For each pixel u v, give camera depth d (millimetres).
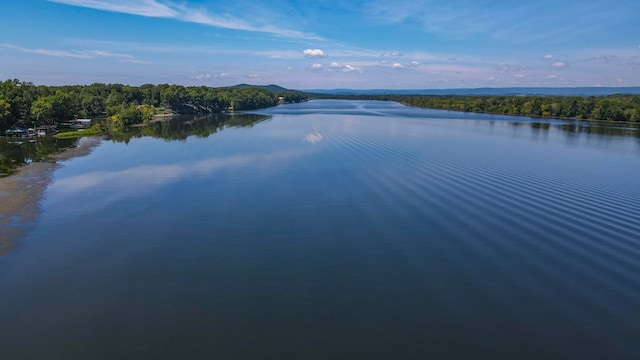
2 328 15758
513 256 21547
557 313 16703
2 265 20766
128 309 16984
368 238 24031
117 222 26750
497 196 31641
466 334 15438
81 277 19594
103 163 46062
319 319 16344
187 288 18625
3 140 67250
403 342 14969
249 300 17672
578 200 30453
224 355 14234
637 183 35500
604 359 14133
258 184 36000
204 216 27859
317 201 30938
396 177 38031
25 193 33219
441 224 26000
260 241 23734
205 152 53531
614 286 18562
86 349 14578
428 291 18375
